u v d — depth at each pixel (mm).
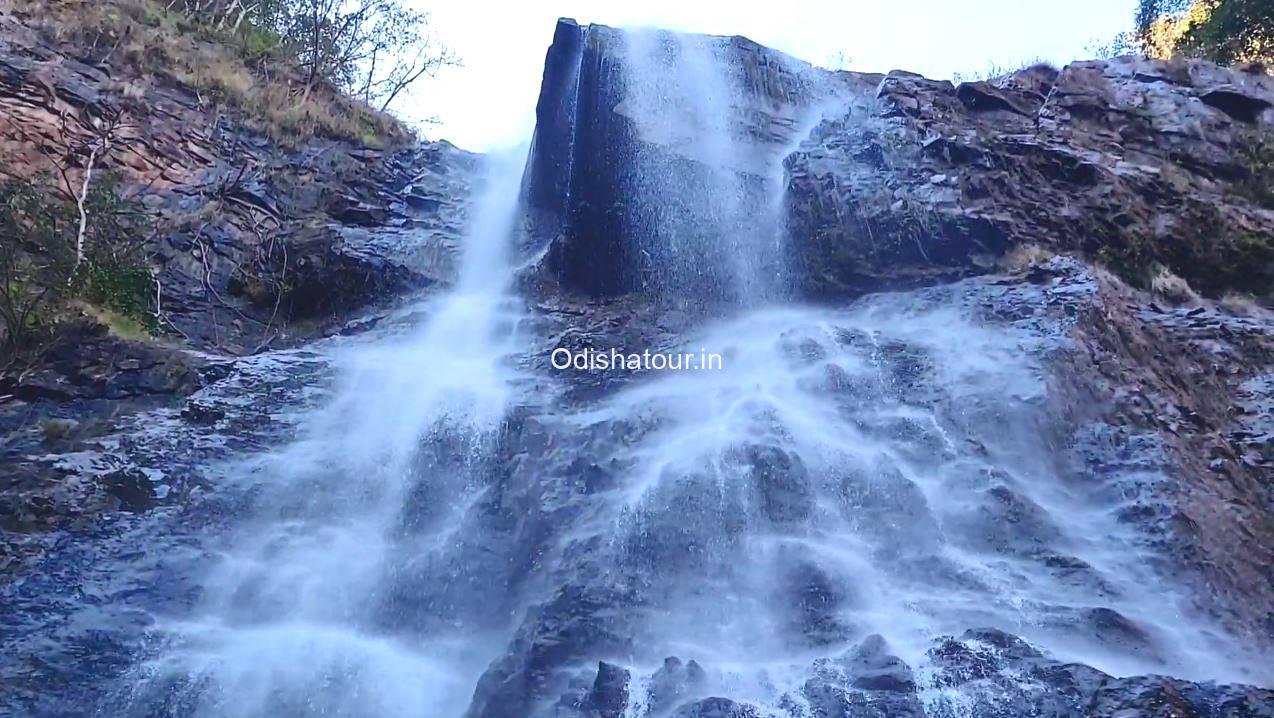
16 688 8375
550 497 9883
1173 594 8492
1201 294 13680
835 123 15141
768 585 8477
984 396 10586
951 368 11156
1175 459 10008
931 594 8344
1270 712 6559
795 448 9945
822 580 8391
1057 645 7672
